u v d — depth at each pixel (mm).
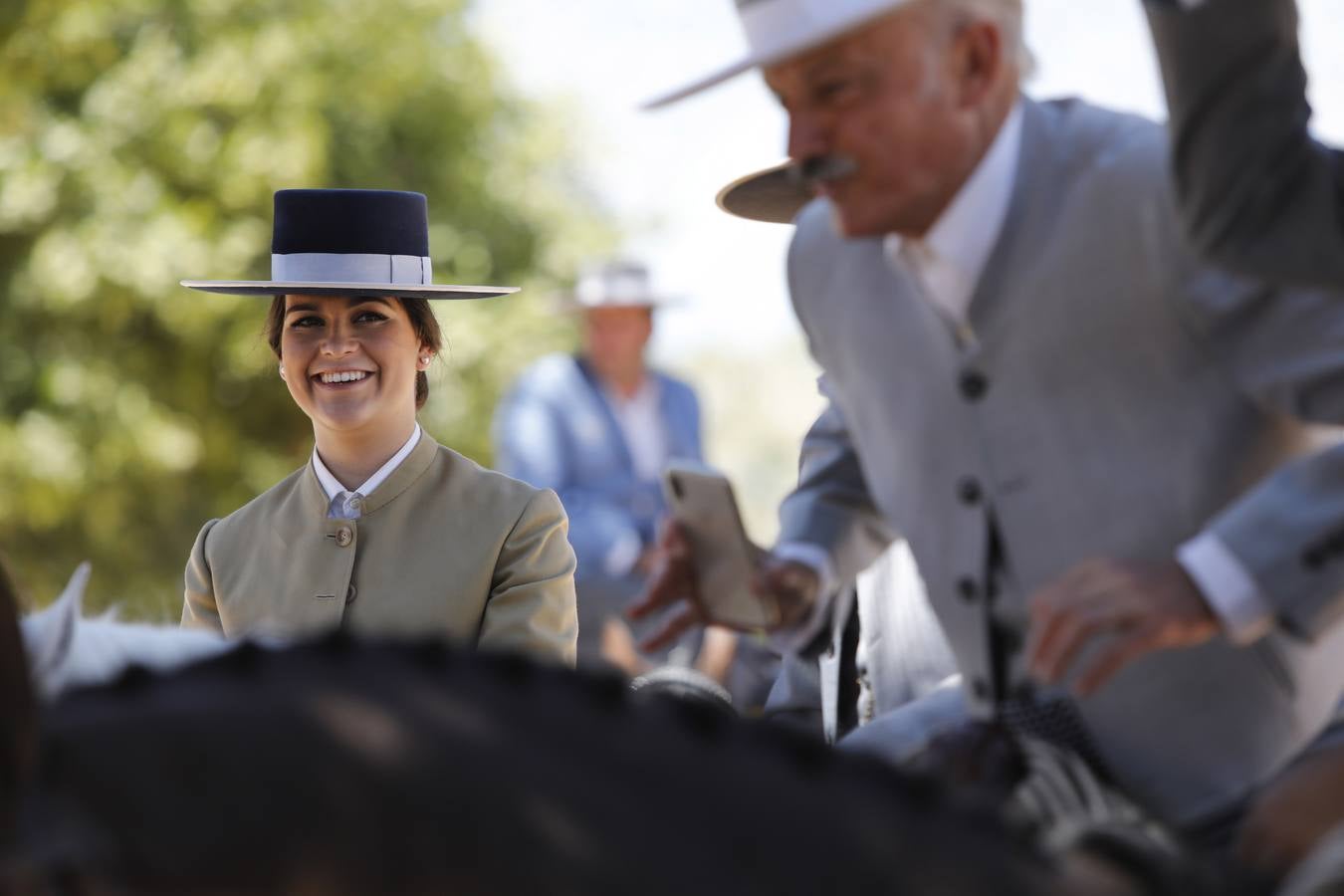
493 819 2107
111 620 4090
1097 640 3879
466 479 6586
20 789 2057
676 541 4355
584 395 13820
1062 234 3736
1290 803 3420
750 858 2143
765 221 5180
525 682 2256
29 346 25219
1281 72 3217
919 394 4070
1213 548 3453
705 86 3549
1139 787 3932
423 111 29031
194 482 26797
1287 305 3512
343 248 6613
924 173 3641
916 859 2193
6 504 24406
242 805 2076
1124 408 3766
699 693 5578
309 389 6566
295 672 2211
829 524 4699
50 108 25547
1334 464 3465
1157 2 3193
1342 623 3904
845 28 3373
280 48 25438
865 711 5816
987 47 3613
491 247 29391
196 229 24734
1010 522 3938
